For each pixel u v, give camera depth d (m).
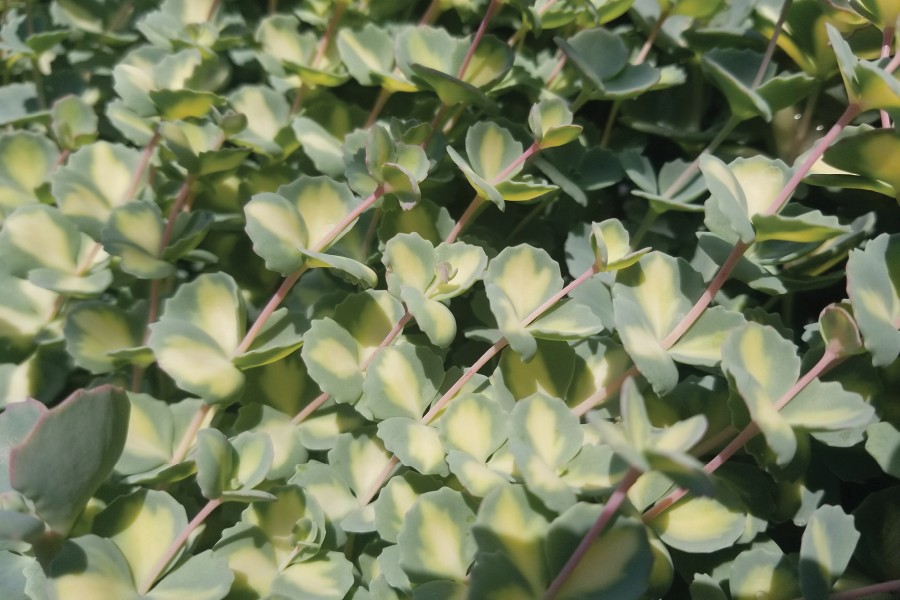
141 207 0.34
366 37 0.38
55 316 0.35
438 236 0.35
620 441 0.25
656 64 0.40
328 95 0.40
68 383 0.35
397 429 0.31
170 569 0.29
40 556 0.28
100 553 0.28
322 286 0.36
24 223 0.34
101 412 0.28
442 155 0.36
